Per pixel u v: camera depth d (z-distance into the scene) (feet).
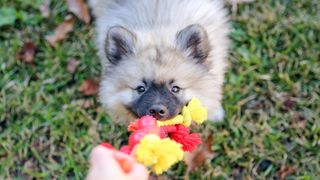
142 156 1.62
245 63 3.09
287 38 3.14
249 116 2.98
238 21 3.19
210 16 2.81
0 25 3.20
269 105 3.01
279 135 2.93
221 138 2.92
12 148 2.94
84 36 3.19
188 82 2.46
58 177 2.88
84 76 3.11
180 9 2.74
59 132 2.96
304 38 3.12
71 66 3.12
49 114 2.99
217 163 2.88
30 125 3.00
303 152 2.89
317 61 3.09
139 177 1.38
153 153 1.64
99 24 2.98
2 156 2.93
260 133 2.94
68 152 2.91
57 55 3.15
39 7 3.25
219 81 2.70
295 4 3.23
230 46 3.11
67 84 3.11
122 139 2.95
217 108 2.77
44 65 3.14
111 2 2.93
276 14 3.19
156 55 2.46
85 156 2.91
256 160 2.89
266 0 3.24
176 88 2.44
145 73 2.43
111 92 2.59
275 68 3.09
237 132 2.93
